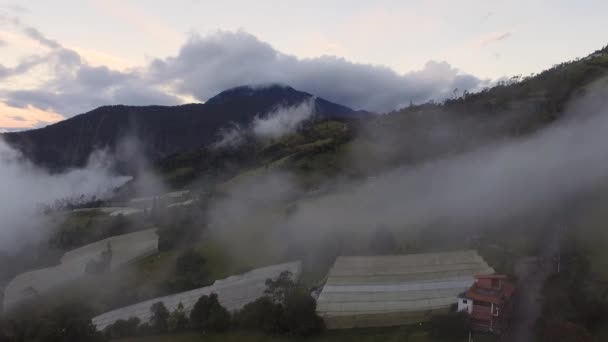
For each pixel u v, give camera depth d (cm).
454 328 5934
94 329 7156
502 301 6156
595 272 7038
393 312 7038
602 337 5416
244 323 7112
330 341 6475
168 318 7531
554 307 6219
